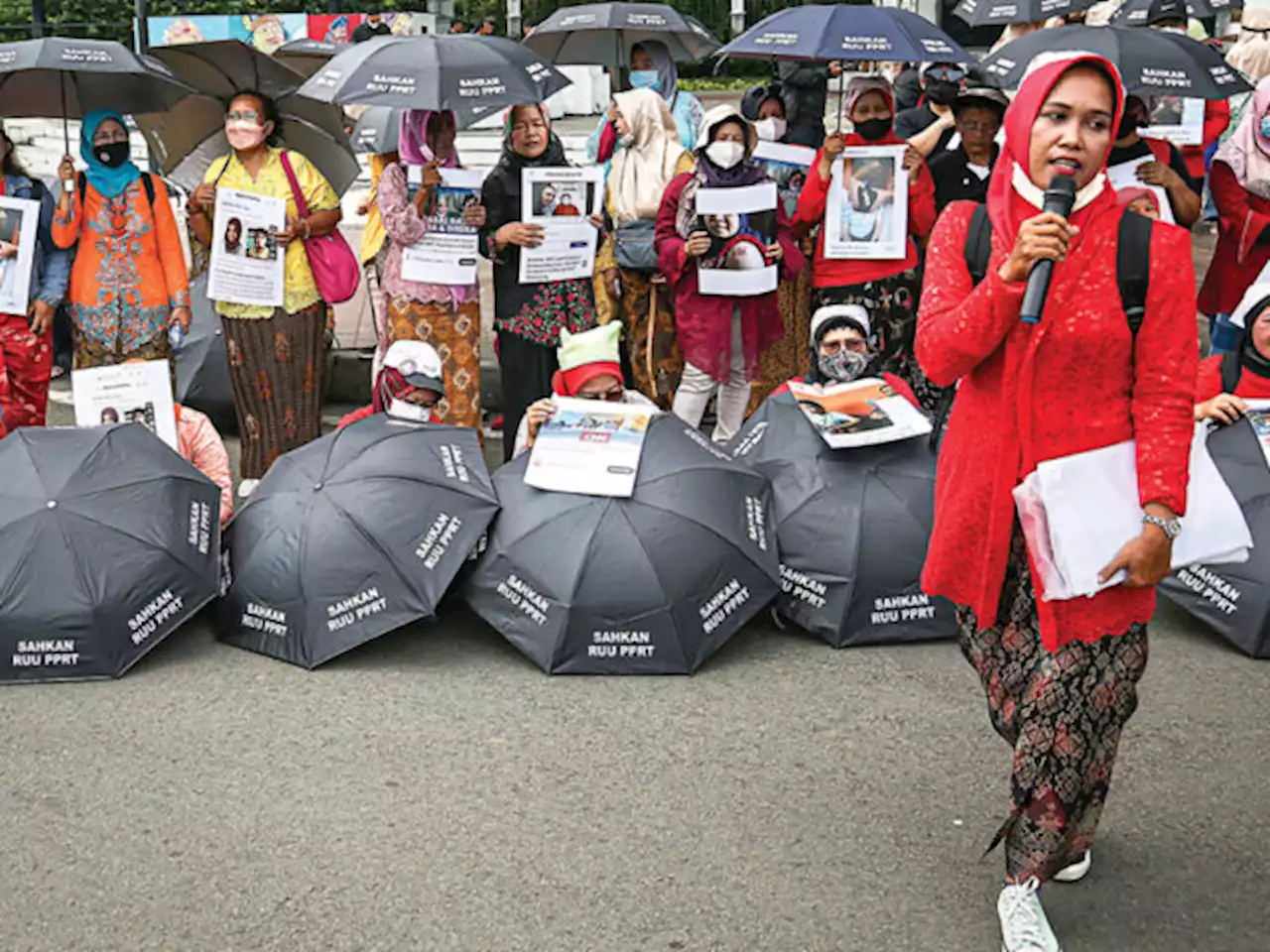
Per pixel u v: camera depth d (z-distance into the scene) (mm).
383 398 5801
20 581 4863
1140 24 7680
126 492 5090
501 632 4988
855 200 6828
